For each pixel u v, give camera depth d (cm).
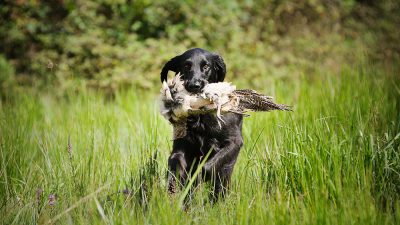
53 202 708
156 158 809
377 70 1326
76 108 1095
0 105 1159
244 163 847
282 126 827
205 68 852
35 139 959
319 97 1073
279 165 771
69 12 1955
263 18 2095
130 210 703
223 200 762
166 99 730
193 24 1916
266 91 1276
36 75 1806
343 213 648
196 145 821
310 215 646
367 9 2325
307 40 2042
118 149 859
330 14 2202
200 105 708
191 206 703
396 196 716
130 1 1959
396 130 855
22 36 1908
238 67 1820
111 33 1900
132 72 1741
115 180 787
